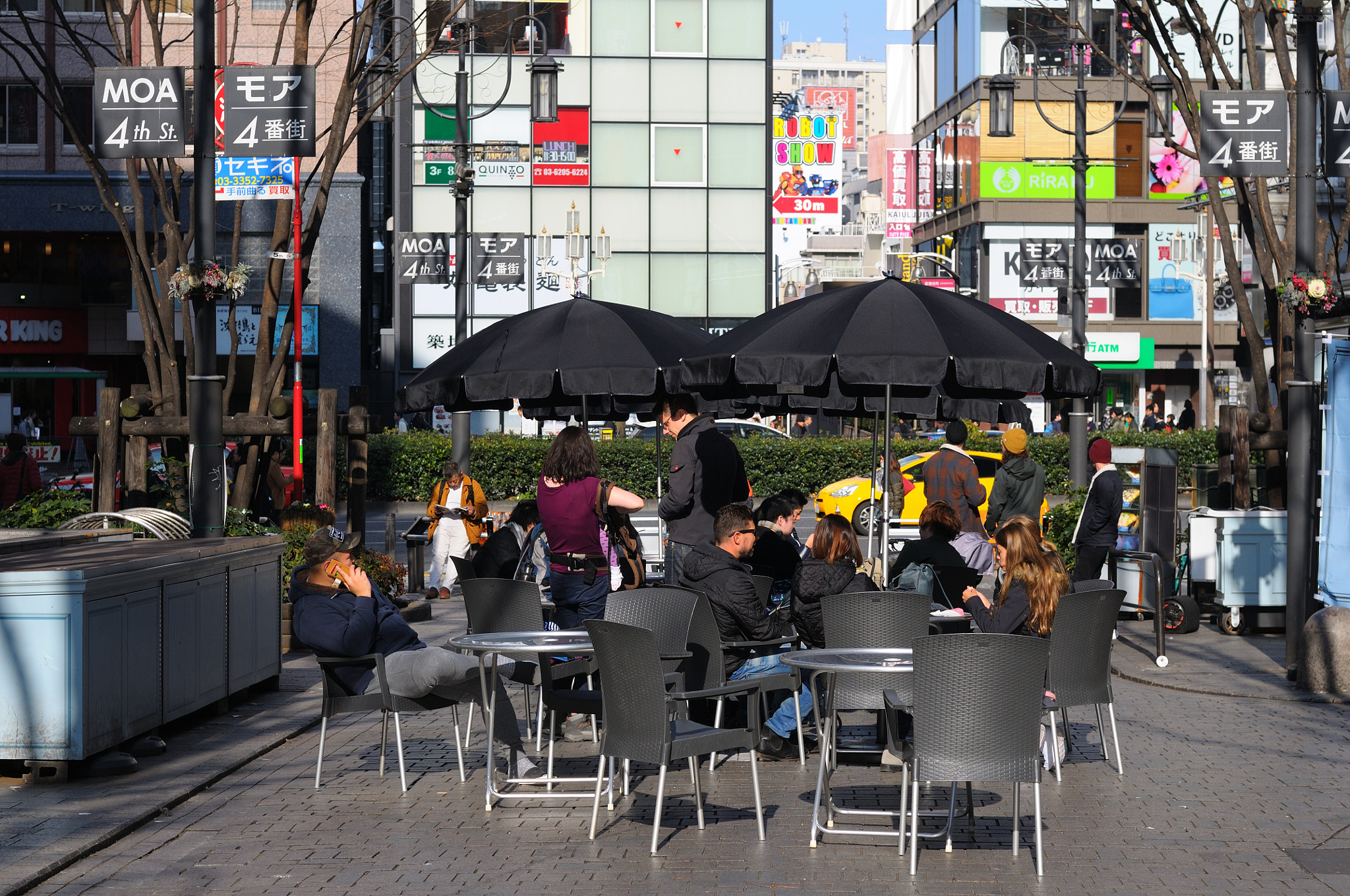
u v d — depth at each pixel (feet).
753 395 35.17
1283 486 46.83
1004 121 67.87
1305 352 36.42
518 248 69.72
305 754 27.84
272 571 34.32
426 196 129.90
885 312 28.25
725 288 132.46
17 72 123.75
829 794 22.12
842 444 100.63
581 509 28.81
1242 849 20.59
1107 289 151.64
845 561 27.30
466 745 28.89
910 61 212.23
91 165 50.52
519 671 26.84
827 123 296.10
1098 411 66.49
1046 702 24.94
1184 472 53.21
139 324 143.02
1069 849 20.71
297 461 68.69
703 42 131.13
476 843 21.12
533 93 64.18
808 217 296.92
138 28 101.09
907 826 22.06
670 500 32.63
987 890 18.66
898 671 20.59
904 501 70.69
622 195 131.54
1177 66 51.55
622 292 132.05
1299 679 34.71
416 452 101.40
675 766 27.04
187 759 26.63
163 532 35.14
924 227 177.17
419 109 128.57
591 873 19.47
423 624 46.91
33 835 20.84
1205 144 37.78
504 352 34.22
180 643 28.58
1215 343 151.53
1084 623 25.16
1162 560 43.27
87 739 24.54
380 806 23.52
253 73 37.40
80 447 135.74
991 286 152.87
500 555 35.12
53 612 24.35
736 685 21.47
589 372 33.06
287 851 20.57
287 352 50.37
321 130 118.52
